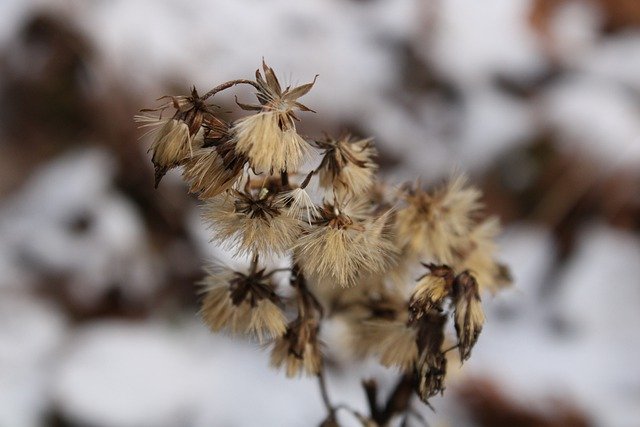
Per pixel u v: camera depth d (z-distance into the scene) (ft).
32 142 1.99
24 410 1.54
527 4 2.31
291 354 1.03
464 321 0.99
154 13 2.06
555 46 2.28
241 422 1.53
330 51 2.13
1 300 1.70
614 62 2.25
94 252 1.78
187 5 2.09
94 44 2.02
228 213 0.97
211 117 0.96
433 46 2.19
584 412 1.68
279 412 1.53
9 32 2.06
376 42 2.18
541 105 2.15
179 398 1.57
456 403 1.66
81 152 1.95
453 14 2.24
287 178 0.99
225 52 2.07
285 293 1.05
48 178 1.91
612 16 2.34
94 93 2.00
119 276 1.76
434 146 2.07
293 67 2.09
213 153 0.95
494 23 2.26
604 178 2.02
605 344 1.79
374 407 1.09
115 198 1.85
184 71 2.02
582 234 1.97
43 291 1.74
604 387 1.72
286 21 2.15
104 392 1.56
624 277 1.87
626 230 1.98
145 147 1.89
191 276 1.75
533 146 2.08
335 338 1.14
